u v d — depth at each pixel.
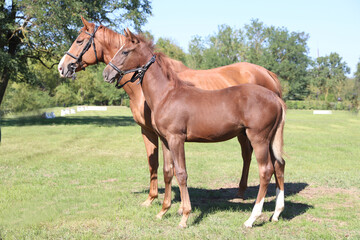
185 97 4.14
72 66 5.32
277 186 4.37
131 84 4.90
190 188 6.37
